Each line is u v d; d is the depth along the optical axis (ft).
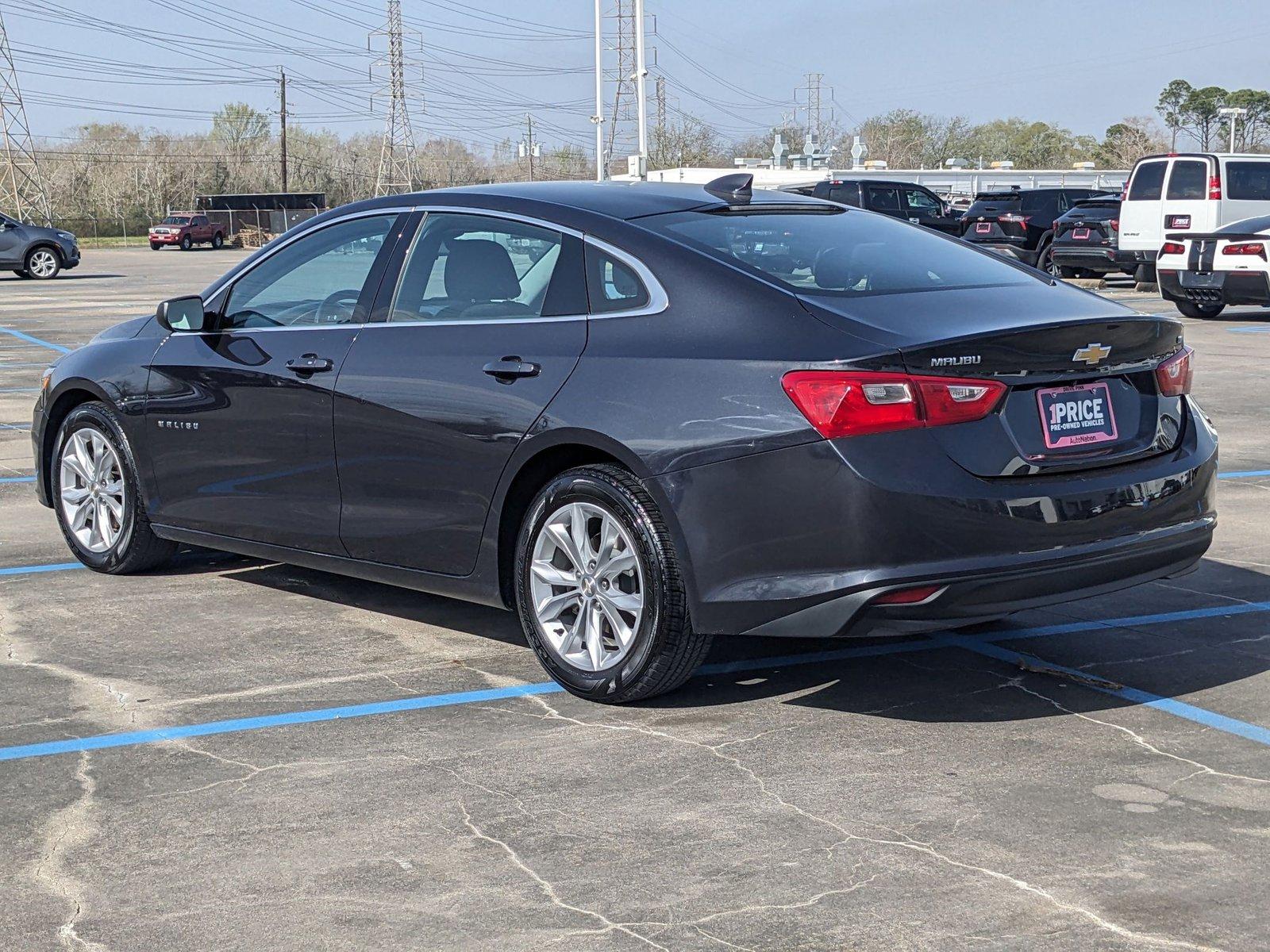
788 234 15.48
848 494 12.75
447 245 16.38
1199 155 71.26
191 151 339.98
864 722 14.03
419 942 9.66
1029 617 17.85
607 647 14.64
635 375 14.05
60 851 11.16
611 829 11.51
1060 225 83.15
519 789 12.37
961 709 14.38
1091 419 13.85
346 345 16.75
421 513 15.99
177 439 18.85
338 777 12.68
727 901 10.21
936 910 10.03
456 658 16.37
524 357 14.97
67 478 20.79
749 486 13.21
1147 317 14.19
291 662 16.22
